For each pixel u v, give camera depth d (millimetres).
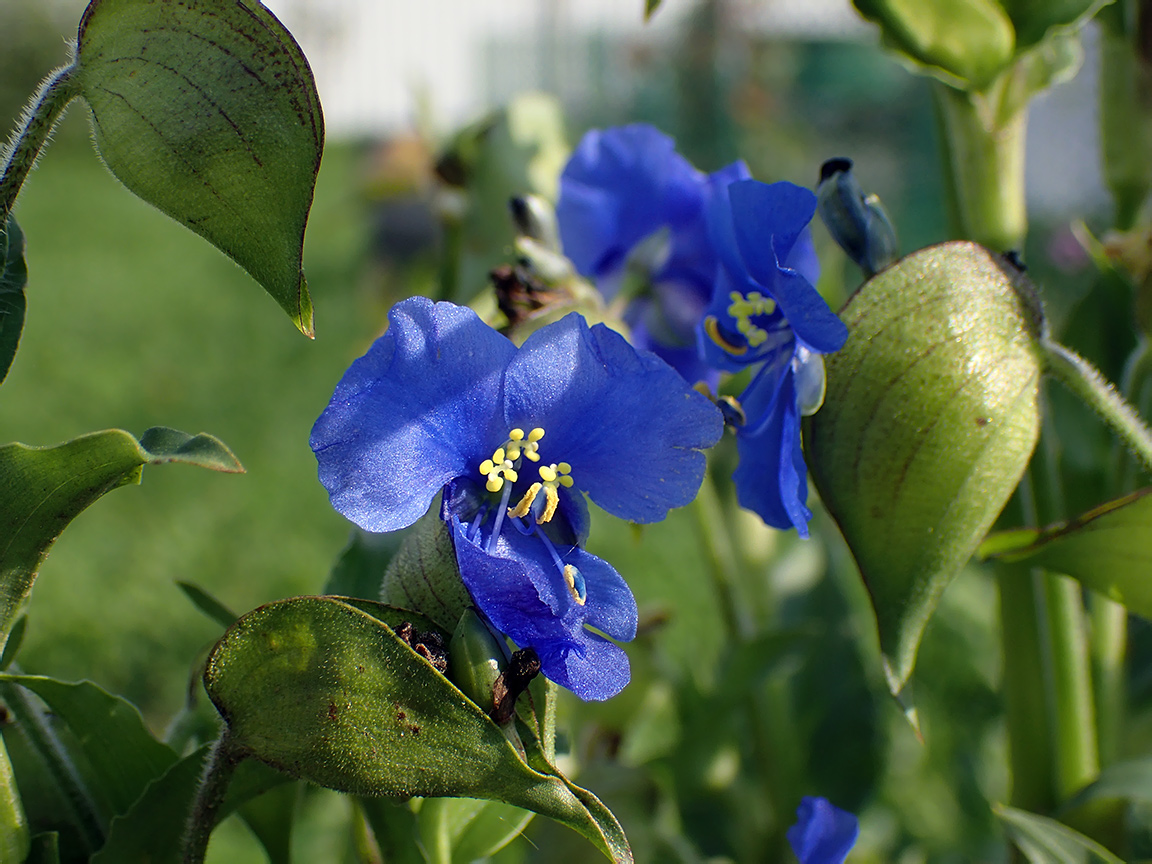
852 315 122
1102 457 179
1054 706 156
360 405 105
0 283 119
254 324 951
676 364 157
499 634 107
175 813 124
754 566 236
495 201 213
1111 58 172
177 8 102
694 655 275
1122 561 125
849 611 253
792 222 121
